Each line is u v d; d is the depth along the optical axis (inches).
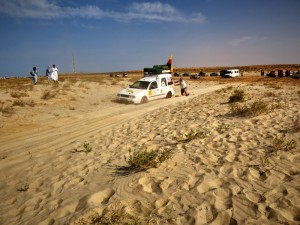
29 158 233.1
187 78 2076.8
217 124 288.5
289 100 421.7
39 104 529.3
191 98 614.9
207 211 122.4
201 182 150.3
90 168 195.6
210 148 209.6
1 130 335.3
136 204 135.5
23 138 299.6
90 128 341.4
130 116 419.8
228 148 204.5
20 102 514.0
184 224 115.0
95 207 133.4
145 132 290.4
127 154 218.8
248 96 533.6
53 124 368.2
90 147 249.3
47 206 145.1
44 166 210.5
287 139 208.2
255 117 301.9
